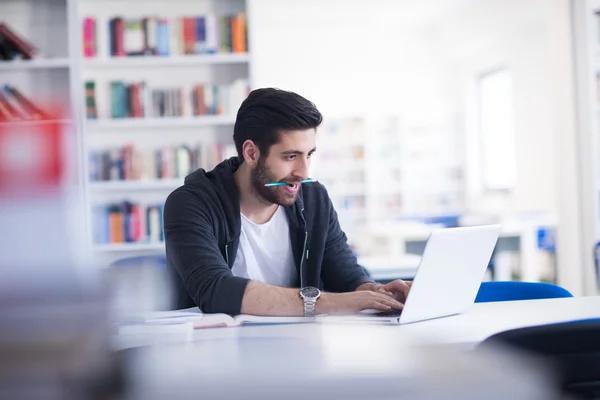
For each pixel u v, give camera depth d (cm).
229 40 501
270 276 215
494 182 1069
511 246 627
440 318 164
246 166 206
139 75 514
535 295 220
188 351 90
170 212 199
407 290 180
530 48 886
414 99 1152
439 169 1145
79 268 51
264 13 986
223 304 171
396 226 661
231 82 521
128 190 515
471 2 959
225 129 519
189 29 498
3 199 46
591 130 550
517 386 57
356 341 102
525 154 907
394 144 1150
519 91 917
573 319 160
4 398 49
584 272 564
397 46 1145
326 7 968
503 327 150
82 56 489
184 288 201
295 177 195
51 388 50
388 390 55
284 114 188
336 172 1148
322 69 1143
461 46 1046
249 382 57
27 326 50
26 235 48
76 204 48
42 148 46
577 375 107
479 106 1091
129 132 513
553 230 691
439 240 152
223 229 204
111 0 516
